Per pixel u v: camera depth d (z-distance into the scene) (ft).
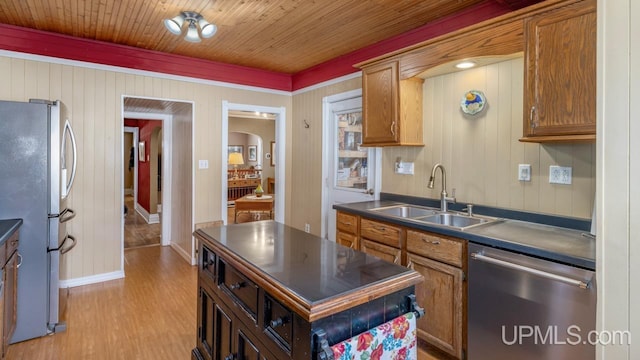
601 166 2.98
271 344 3.93
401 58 9.06
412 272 4.27
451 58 7.87
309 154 14.62
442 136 9.25
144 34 10.66
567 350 5.18
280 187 15.61
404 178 10.40
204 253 6.07
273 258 4.73
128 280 11.73
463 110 8.70
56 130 7.96
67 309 9.46
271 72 15.10
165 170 16.20
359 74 12.05
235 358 4.85
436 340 7.09
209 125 13.74
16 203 7.55
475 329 6.38
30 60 10.28
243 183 33.63
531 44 6.37
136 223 21.68
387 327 3.77
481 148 8.39
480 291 6.28
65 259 10.48
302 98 14.98
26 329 7.75
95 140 11.42
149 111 15.29
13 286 7.19
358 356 3.46
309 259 4.70
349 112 12.62
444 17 9.21
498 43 7.01
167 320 8.91
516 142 7.73
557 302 5.27
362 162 12.05
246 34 10.62
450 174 9.09
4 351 6.61
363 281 3.91
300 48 11.93
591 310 4.90
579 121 5.74
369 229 8.70
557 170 7.09
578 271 5.02
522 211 7.58
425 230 7.27
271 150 35.63
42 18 9.43
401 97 9.16
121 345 7.72
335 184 13.29
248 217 22.79
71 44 10.87
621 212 2.86
